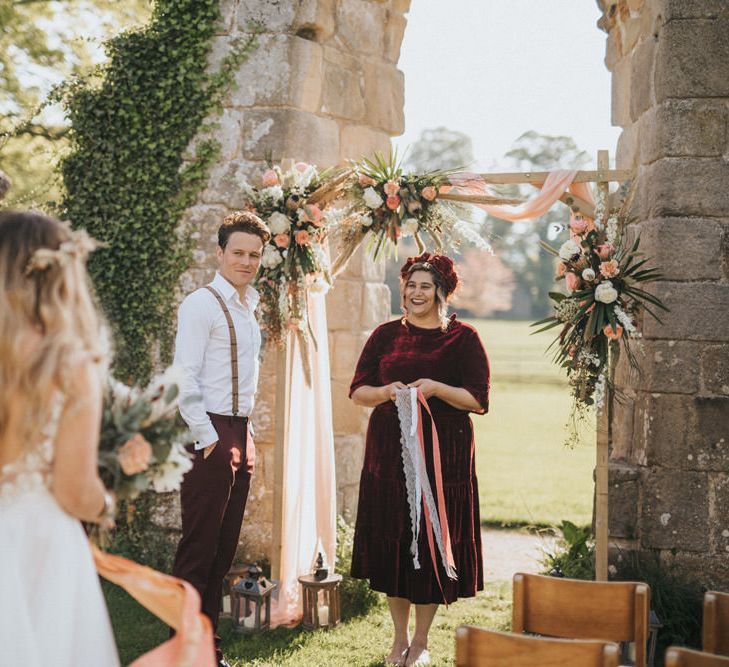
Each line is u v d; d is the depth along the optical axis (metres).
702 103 4.77
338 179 4.69
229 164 5.59
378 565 4.11
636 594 2.75
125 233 5.71
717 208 4.75
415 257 4.23
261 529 5.54
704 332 4.73
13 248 2.00
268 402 5.55
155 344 5.71
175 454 2.33
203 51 5.62
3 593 1.95
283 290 4.63
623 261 4.80
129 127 5.71
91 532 2.33
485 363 4.12
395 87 6.55
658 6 4.94
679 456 4.75
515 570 6.04
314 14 5.59
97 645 2.09
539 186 4.58
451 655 4.26
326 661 4.14
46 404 1.93
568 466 11.16
